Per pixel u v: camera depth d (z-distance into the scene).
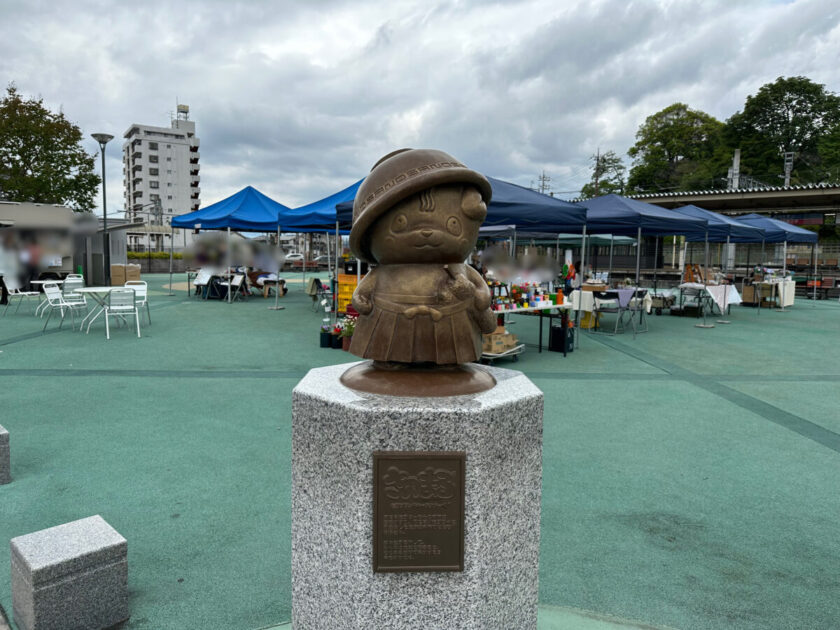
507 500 1.94
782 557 3.03
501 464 1.90
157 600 2.61
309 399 1.96
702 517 3.49
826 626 2.46
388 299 2.08
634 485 3.96
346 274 12.57
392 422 1.79
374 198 2.02
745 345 10.32
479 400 1.90
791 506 3.66
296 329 11.43
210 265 17.41
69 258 19.72
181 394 6.26
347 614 1.92
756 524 3.40
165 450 4.51
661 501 3.71
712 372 7.88
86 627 2.38
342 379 2.16
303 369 7.66
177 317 13.18
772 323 13.82
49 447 4.54
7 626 2.47
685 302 16.66
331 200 12.56
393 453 1.80
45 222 17.91
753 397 6.48
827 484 4.02
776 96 43.91
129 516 3.40
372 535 1.85
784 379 7.45
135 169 100.38
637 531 3.30
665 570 2.90
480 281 2.22
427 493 1.81
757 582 2.79
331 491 1.92
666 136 51.09
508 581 1.99
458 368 2.16
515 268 10.25
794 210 29.47
